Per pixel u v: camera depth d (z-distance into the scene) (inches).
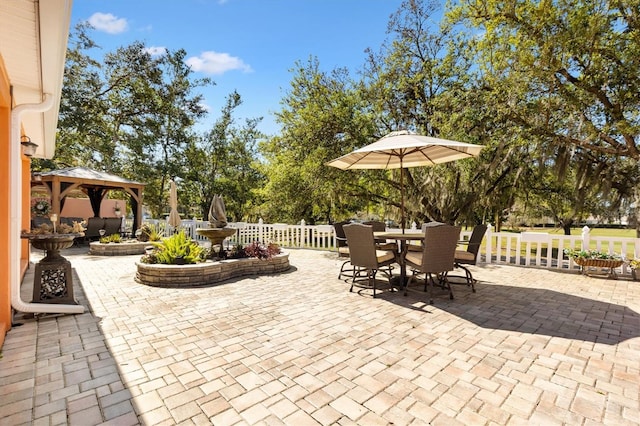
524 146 315.9
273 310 161.0
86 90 627.5
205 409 80.5
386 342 122.2
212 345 119.0
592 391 89.1
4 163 135.0
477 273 257.9
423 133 411.5
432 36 418.9
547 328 137.0
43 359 107.0
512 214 500.7
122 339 124.2
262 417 77.6
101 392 87.6
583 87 267.4
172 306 167.2
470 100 340.2
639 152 262.8
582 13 246.8
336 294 192.2
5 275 132.3
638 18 244.2
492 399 85.4
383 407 81.7
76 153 670.5
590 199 334.6
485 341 123.4
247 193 864.9
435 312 158.6
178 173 751.7
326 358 108.9
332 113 400.5
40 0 86.5
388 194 518.9
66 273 156.8
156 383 92.5
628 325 140.8
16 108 143.6
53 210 405.4
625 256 242.8
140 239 399.9
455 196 373.7
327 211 726.5
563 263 302.5
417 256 194.1
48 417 76.7
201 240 478.6
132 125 706.2
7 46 115.4
